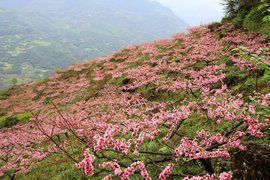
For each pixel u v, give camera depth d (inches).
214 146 281.3
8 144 932.0
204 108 437.4
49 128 883.4
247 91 608.7
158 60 1368.1
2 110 1622.8
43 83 1897.1
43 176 582.9
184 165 381.7
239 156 271.9
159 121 344.8
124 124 523.2
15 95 1862.7
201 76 866.1
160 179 260.4
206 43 1312.7
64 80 1806.1
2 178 650.2
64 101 1400.1
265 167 249.4
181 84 800.9
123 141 281.9
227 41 1190.9
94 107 1118.4
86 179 488.7
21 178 614.9
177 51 1386.6
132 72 1282.0
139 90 1135.0
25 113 1380.4
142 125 350.0
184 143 276.1
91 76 1678.2
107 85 1363.2
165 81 1021.2
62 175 535.8
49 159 671.8
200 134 304.8
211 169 287.7
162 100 930.7
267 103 283.7
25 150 827.4
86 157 243.3
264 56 279.1
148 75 1162.0
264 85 587.5
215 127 478.9
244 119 279.3
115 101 1054.4
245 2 1433.3
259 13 1217.4
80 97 1403.8
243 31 1253.7
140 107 927.0
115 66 1621.6
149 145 494.3
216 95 581.0
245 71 768.3
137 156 460.1
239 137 280.5
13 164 703.7
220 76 789.2
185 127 540.7
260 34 1104.8
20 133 1035.9
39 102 1534.2
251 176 255.3
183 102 733.9
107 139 269.4
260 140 324.5
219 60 1031.0
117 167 259.3
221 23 1557.6
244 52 282.5
